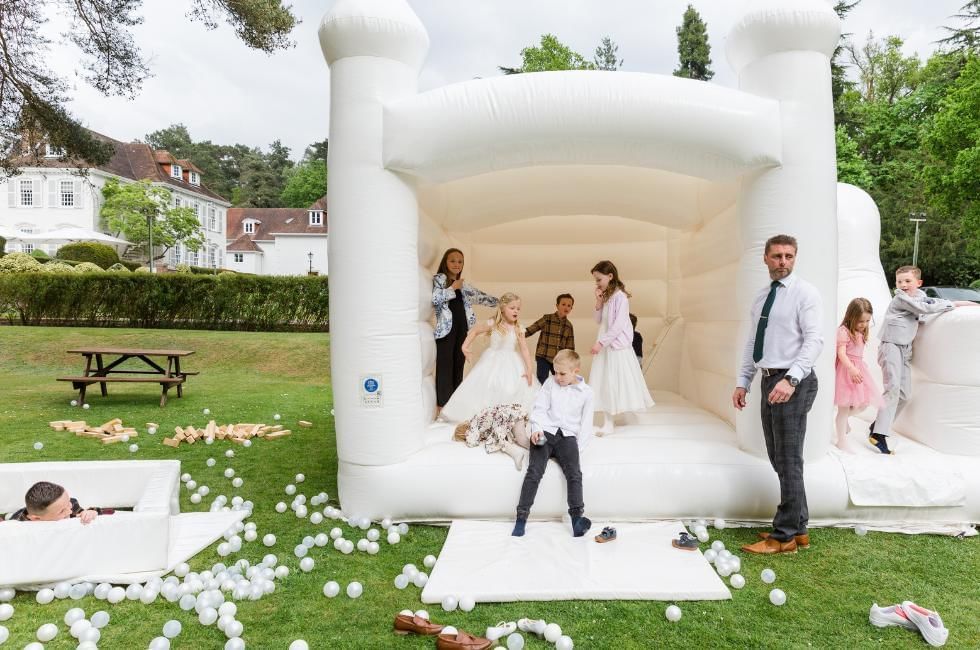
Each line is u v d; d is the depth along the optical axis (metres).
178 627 2.63
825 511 3.91
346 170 4.02
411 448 4.15
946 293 15.84
